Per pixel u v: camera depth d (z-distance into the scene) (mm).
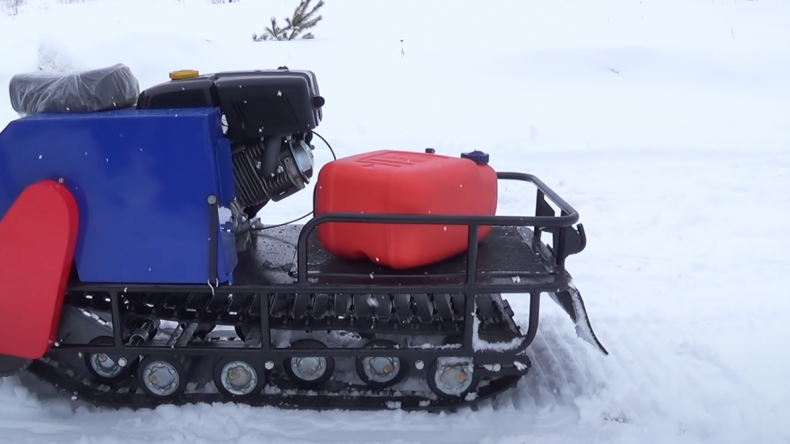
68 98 2770
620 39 11648
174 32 10922
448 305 3094
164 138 2650
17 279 2756
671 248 4953
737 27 12500
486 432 2846
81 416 2967
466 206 3027
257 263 3055
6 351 2855
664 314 3955
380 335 3031
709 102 8898
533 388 3215
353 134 7898
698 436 2826
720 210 5652
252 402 2979
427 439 2793
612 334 3719
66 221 2689
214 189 2709
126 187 2707
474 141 7613
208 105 2857
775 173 6492
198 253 2754
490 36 12430
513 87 9469
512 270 2951
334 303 3061
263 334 2850
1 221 2713
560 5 15656
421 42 12008
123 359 2930
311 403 2963
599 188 6234
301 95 2850
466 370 2936
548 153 7207
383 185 2789
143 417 2943
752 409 3012
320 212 3057
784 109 8586
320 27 14086
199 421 2893
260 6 16938
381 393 3043
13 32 12461
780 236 5117
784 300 4102
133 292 2926
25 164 2709
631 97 9117
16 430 2850
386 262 2887
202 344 2994
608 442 2768
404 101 8992
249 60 10508
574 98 9078
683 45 11055
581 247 2951
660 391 3158
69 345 2904
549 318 3928
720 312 3963
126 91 2912
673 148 7234
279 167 2984
